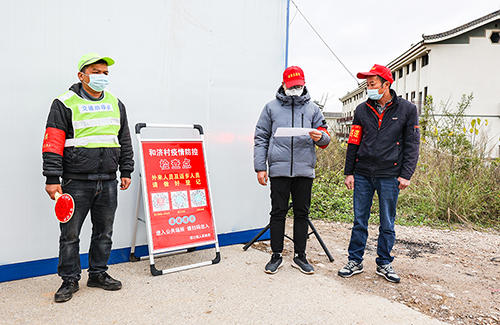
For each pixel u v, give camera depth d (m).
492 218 5.52
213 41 3.66
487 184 5.93
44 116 2.80
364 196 3.11
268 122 3.24
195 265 3.14
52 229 2.88
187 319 2.22
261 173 3.21
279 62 4.20
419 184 6.19
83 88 2.49
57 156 2.31
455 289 2.91
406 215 5.57
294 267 3.24
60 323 2.12
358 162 3.13
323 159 7.59
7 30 2.63
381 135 2.94
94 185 2.49
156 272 2.92
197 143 3.43
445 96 20.28
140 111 3.26
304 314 2.34
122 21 3.11
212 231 3.30
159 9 3.30
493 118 20.05
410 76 23.41
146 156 3.12
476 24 19.45
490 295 2.81
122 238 3.22
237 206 3.93
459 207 5.41
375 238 4.49
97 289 2.63
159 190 3.12
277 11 4.14
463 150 6.21
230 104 3.82
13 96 2.68
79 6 2.89
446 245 4.27
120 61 3.12
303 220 3.19
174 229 3.11
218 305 2.42
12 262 2.73
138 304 2.40
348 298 2.62
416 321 2.31
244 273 3.05
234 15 3.80
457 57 20.19
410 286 2.93
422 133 6.73
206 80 3.63
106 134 2.49
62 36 2.84
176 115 3.46
